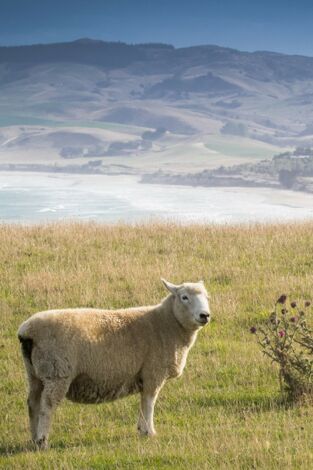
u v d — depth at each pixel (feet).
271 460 27.12
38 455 29.32
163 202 556.10
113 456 29.07
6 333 51.29
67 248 73.92
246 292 59.26
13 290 60.29
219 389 40.19
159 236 80.38
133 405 38.19
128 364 31.22
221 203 556.51
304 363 37.22
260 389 39.81
